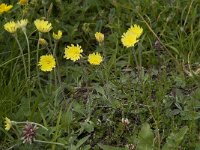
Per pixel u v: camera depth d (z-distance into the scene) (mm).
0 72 994
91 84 999
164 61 1021
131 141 868
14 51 1034
